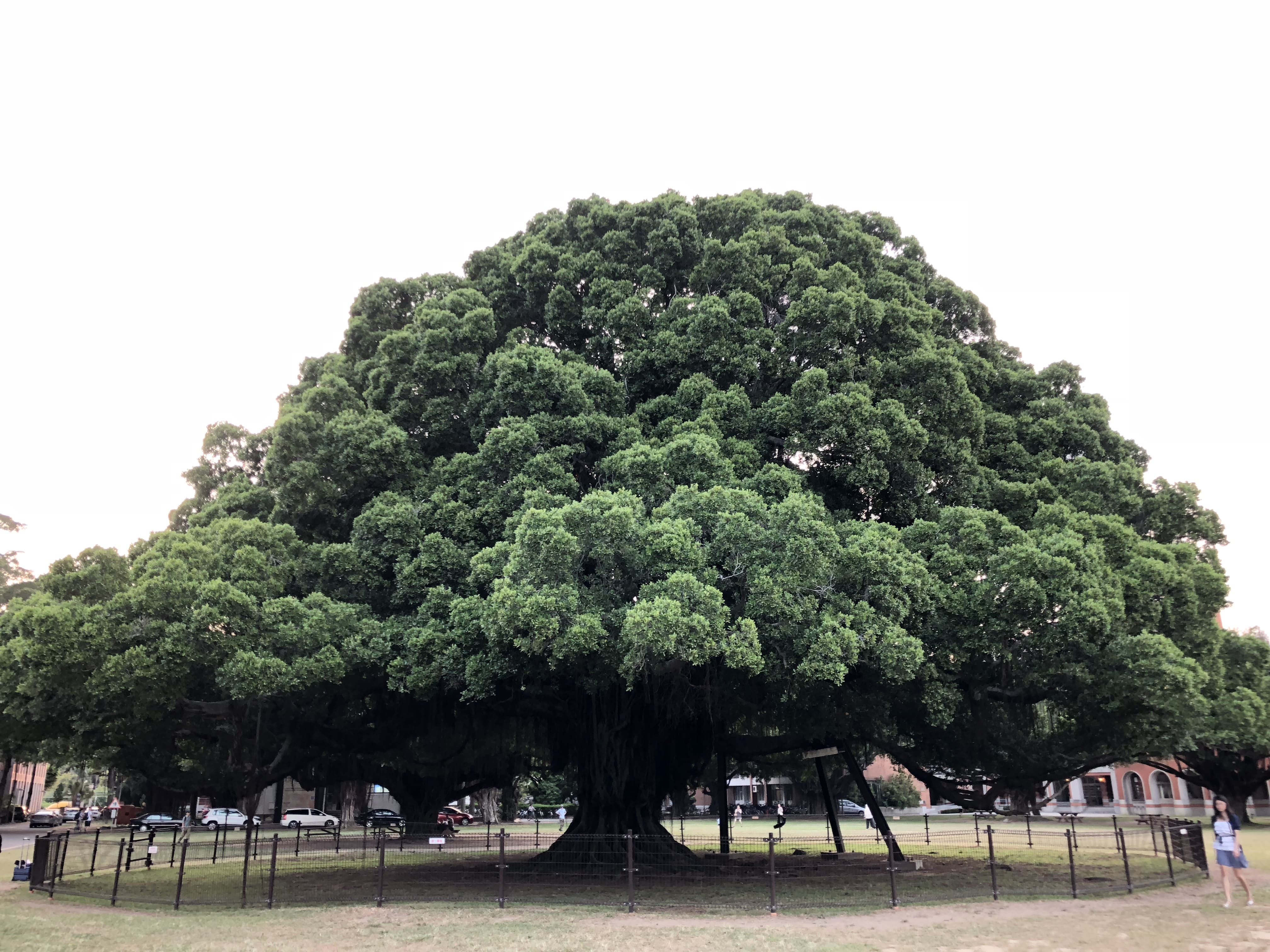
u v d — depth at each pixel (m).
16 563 47.28
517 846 31.59
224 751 20.59
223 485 22.97
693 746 23.12
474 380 21.08
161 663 15.32
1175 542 21.75
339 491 19.91
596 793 21.56
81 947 11.51
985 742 20.00
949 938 11.89
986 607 15.98
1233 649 24.44
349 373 23.44
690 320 20.88
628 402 21.25
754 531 15.10
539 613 13.97
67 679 15.38
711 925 12.99
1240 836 36.72
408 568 17.59
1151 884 17.38
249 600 15.95
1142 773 66.75
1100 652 16.02
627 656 14.05
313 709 19.56
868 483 18.20
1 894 17.48
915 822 58.47
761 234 22.55
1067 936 11.97
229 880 20.09
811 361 20.06
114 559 17.08
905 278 24.75
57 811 69.12
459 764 29.94
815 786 75.38
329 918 13.84
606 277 22.72
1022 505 19.98
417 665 16.67
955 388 20.03
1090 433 22.95
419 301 25.02
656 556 14.80
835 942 11.54
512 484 18.02
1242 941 11.42
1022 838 36.94
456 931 12.49
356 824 48.50
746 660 13.68
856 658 14.16
